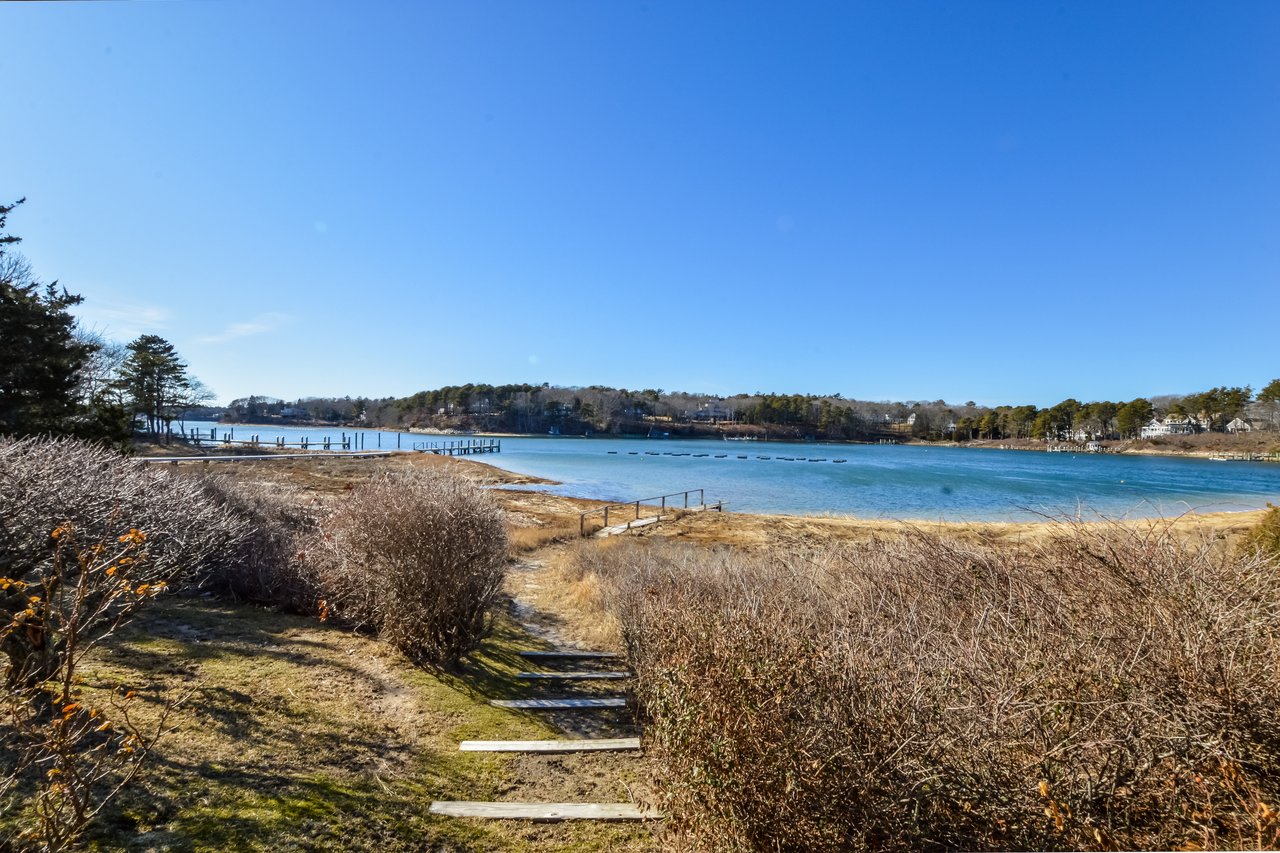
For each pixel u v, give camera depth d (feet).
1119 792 8.00
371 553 19.60
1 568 10.84
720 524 72.64
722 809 9.26
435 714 15.53
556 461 223.92
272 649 17.54
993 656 9.91
